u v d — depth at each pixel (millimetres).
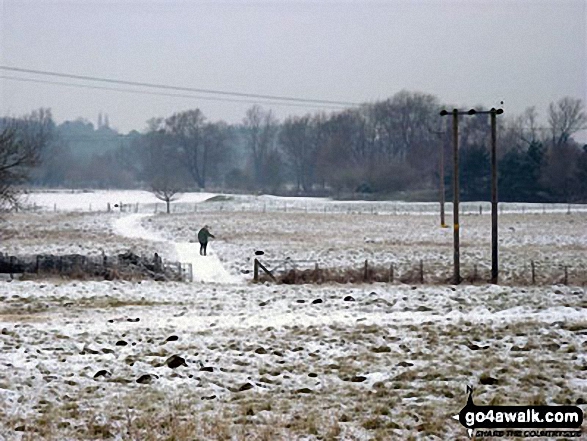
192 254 60938
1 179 56844
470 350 23109
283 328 27844
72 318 30859
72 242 70125
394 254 59469
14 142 60188
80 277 44844
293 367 21328
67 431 14812
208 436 14547
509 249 64938
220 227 88625
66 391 18250
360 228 87312
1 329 27000
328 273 46062
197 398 17938
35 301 35688
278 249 63531
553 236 78875
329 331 26859
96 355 22703
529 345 23125
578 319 28719
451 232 82312
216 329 27734
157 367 21266
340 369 21000
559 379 18906
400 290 38906
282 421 15688
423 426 15242
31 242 70062
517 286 40938
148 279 45844
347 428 15281
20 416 15727
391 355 22719
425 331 26531
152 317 31109
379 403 17203
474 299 35344
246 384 19078
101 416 15812
